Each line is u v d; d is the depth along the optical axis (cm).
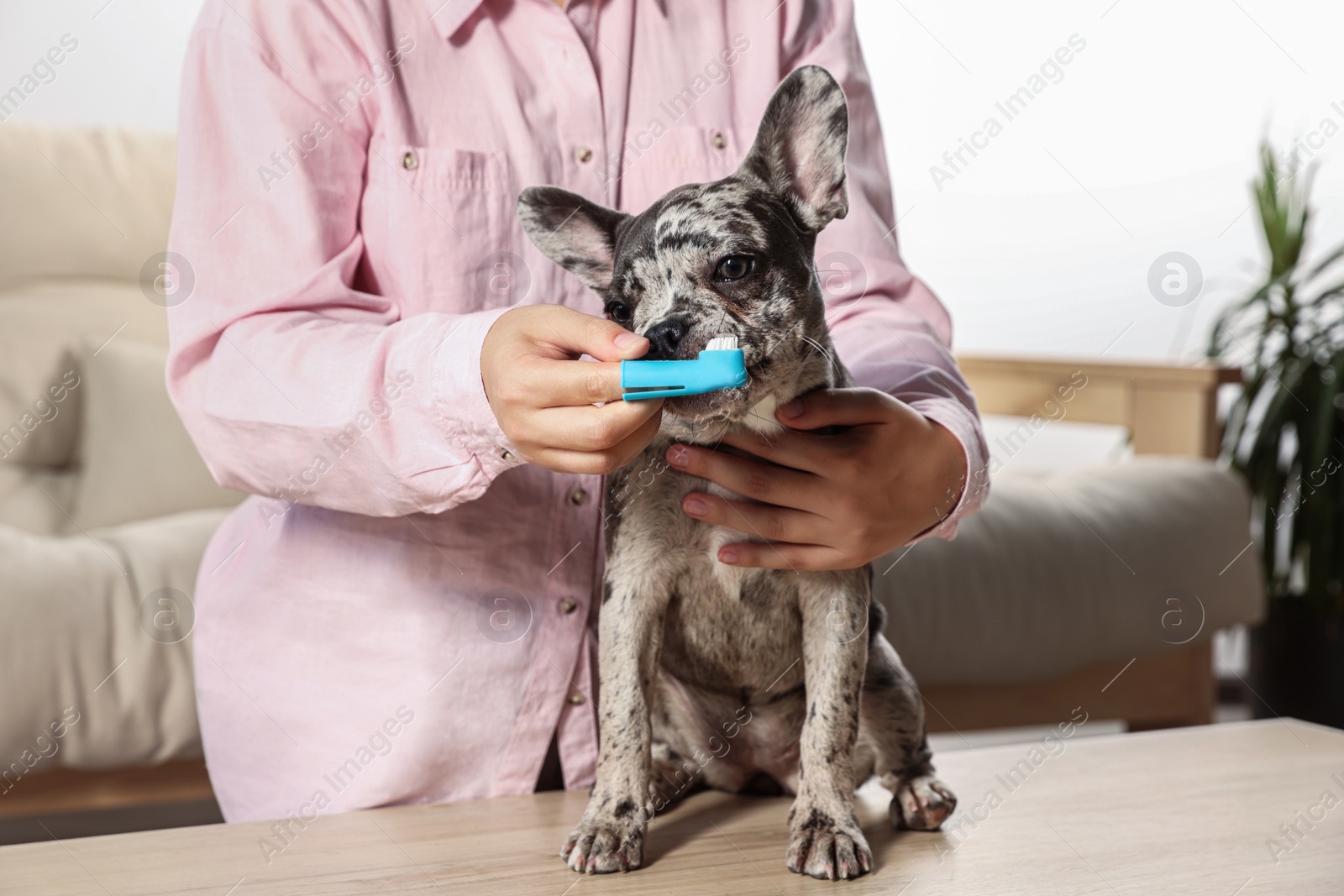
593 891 83
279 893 82
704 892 83
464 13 115
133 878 85
